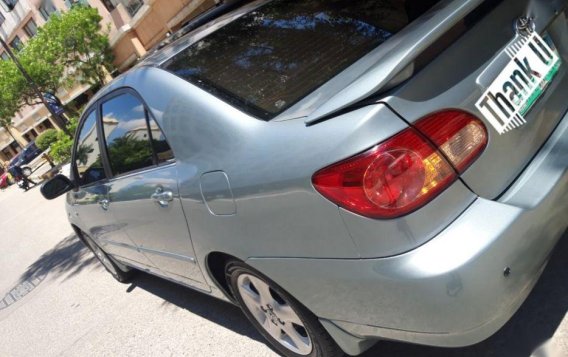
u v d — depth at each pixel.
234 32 2.27
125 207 2.80
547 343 1.88
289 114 1.68
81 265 5.85
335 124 1.47
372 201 1.41
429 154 1.42
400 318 1.51
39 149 27.30
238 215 1.83
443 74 1.47
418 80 1.43
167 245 2.57
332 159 1.45
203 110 1.95
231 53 2.11
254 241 1.83
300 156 1.54
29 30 26.08
